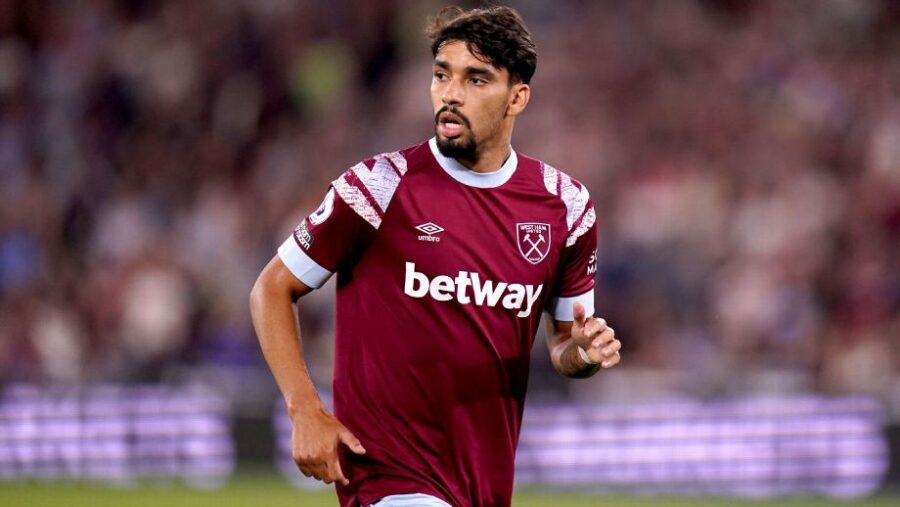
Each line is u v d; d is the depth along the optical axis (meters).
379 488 15.59
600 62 59.06
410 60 59.25
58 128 55.31
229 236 51.00
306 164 54.56
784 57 58.84
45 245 50.47
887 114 56.34
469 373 15.70
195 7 59.31
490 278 15.69
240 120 57.50
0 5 57.16
